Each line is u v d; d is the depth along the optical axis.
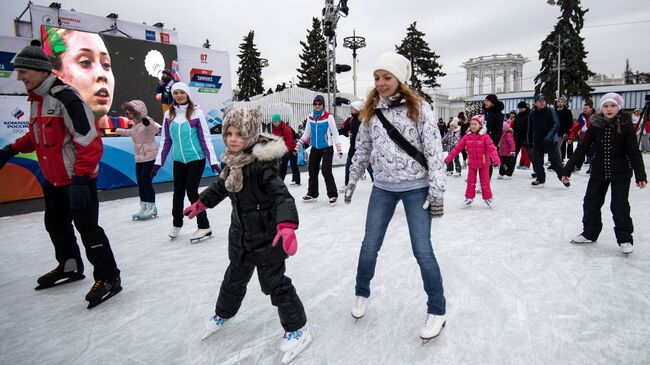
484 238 3.78
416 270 2.98
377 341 2.00
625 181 3.17
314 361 1.83
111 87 10.68
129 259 3.48
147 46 11.26
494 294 2.50
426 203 1.97
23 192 5.99
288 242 1.64
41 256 3.67
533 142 6.88
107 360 1.92
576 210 4.91
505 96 44.59
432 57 41.09
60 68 9.79
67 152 2.58
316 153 6.00
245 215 1.85
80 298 2.68
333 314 2.31
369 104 2.09
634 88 38.38
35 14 10.20
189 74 12.29
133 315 2.40
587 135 3.38
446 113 45.16
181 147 3.88
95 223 2.57
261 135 1.88
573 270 2.87
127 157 7.12
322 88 41.56
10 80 9.52
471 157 5.28
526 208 5.14
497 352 1.85
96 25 11.19
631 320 2.12
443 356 1.84
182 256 3.54
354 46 21.23
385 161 2.03
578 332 2.01
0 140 6.11
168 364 1.86
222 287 2.04
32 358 1.95
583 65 34.38
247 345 2.01
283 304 1.88
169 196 7.20
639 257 3.12
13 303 2.61
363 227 4.42
